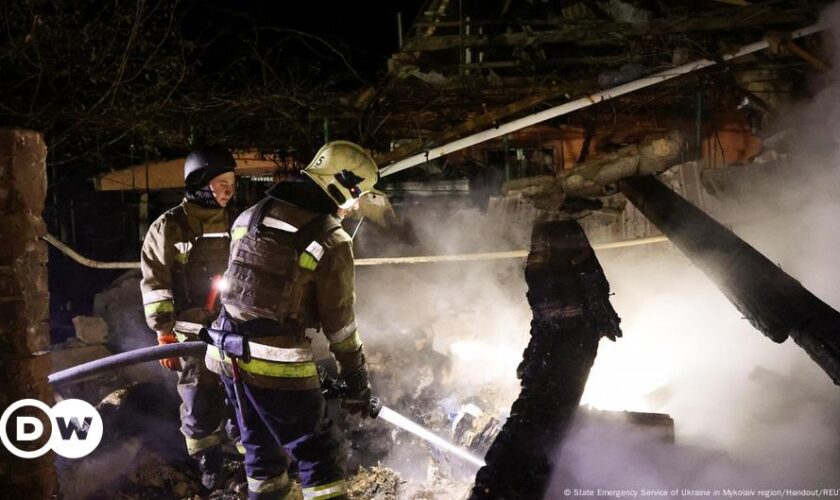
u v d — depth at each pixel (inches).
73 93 223.0
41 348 118.4
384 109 232.4
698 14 258.1
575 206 215.0
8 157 112.0
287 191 116.3
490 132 219.1
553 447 119.0
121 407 165.0
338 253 113.0
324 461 115.9
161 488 145.8
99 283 296.7
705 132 251.0
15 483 115.0
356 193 118.1
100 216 304.3
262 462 120.3
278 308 112.3
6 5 216.1
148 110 218.1
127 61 220.5
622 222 206.5
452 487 141.5
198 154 139.3
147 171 238.1
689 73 229.1
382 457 155.9
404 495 141.9
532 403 126.5
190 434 143.2
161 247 136.3
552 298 143.7
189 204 140.7
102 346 194.5
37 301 117.4
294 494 139.8
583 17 301.6
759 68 238.4
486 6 320.2
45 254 119.4
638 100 238.8
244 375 113.3
